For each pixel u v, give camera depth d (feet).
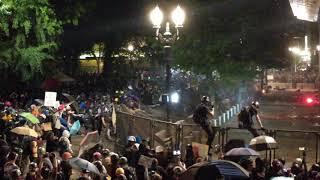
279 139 81.76
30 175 36.42
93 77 157.89
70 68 156.76
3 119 61.46
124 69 167.53
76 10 118.83
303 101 156.97
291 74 236.84
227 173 36.06
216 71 103.55
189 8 97.14
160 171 42.32
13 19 94.94
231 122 101.76
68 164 38.37
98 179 35.24
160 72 151.84
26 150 46.85
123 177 35.45
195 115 58.85
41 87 115.55
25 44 104.01
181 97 109.70
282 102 155.43
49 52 109.70
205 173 36.29
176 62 98.48
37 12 97.09
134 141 50.78
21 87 113.91
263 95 173.47
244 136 79.15
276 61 119.03
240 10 102.58
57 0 115.85
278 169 41.27
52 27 101.81
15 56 102.12
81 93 117.80
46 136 55.93
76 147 71.56
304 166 47.39
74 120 85.25
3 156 43.09
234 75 102.12
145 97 128.67
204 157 50.78
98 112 86.53
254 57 106.63
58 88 125.70
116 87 142.61
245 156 44.45
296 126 101.40
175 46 95.55
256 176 39.83
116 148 70.95
